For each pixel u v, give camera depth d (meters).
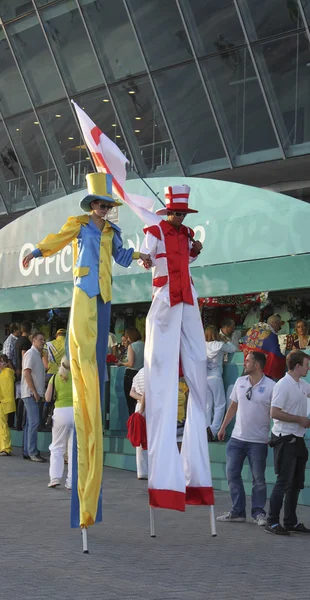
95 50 27.08
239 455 11.62
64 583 7.86
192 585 7.95
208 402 15.59
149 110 26.47
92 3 26.75
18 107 30.11
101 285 10.23
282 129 23.61
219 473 14.76
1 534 10.26
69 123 28.92
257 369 11.52
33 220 19.42
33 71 29.22
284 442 10.80
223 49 24.14
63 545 9.75
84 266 10.20
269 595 7.65
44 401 19.45
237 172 25.11
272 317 15.59
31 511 11.98
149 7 25.41
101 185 10.41
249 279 14.69
